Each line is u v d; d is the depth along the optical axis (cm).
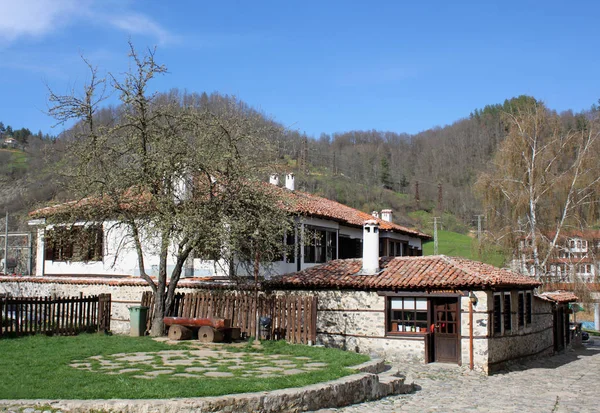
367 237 2245
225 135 1978
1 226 4725
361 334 2150
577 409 1396
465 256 6556
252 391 1123
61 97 1895
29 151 7100
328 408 1218
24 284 2816
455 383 1753
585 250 3547
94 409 973
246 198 1930
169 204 1853
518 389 1706
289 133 3459
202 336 1894
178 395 1050
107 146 1911
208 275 2522
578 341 3409
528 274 3516
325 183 8288
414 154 10131
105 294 2208
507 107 9781
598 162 3531
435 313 2083
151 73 1927
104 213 1975
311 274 2319
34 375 1209
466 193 8662
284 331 2067
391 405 1320
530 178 3566
